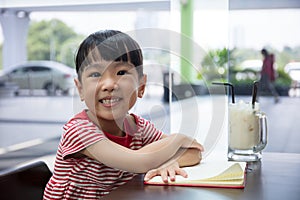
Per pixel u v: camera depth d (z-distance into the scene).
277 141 3.92
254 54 5.44
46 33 7.21
